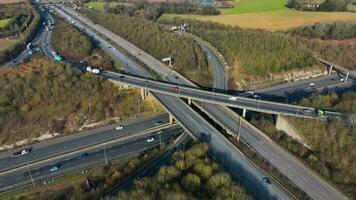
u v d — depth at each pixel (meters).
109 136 179.00
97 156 163.75
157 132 181.12
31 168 156.88
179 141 166.62
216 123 176.25
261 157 148.12
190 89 197.00
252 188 131.12
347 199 126.94
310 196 127.81
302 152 152.88
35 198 138.88
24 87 190.00
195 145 149.12
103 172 150.25
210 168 132.62
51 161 161.38
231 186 122.56
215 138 160.62
